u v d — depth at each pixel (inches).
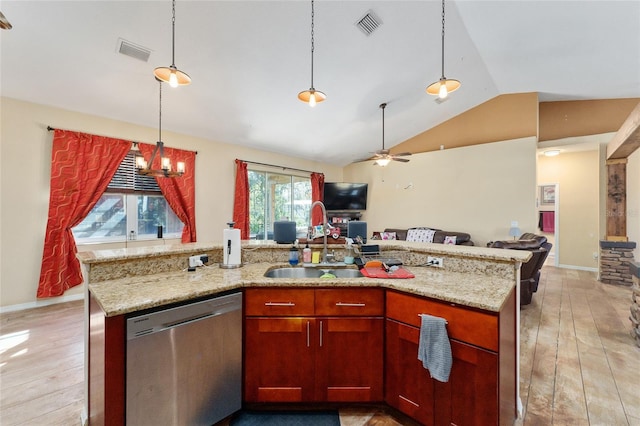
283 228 96.5
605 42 128.0
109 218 162.7
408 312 64.3
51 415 68.6
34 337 108.3
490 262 74.7
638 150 192.4
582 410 71.2
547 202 296.4
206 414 61.6
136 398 52.0
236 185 216.5
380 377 69.1
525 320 131.5
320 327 68.8
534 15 115.6
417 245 94.0
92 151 151.0
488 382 53.7
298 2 103.4
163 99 148.4
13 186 132.6
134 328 51.6
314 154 267.4
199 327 60.1
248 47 120.6
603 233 213.6
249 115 178.2
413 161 263.9
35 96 132.7
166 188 179.2
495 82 194.1
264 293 68.9
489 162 221.6
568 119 223.6
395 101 193.8
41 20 94.9
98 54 112.3
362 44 131.2
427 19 123.1
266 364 68.9
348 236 102.9
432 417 60.6
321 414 70.6
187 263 84.5
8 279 131.9
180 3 95.8
